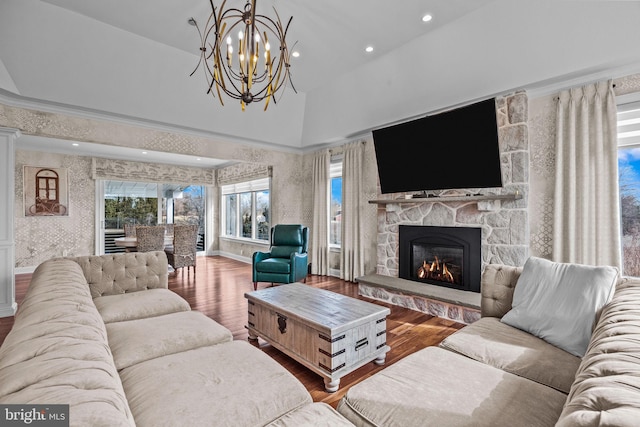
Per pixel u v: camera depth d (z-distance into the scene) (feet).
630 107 8.65
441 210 12.44
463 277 11.71
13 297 10.83
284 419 3.66
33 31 9.18
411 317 10.93
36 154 18.84
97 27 9.69
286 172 19.29
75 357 2.63
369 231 16.01
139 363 4.88
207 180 26.16
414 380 4.23
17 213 18.21
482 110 10.25
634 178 8.90
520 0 8.27
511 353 4.92
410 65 11.37
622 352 2.71
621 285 5.16
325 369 6.61
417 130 12.17
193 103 13.46
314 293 9.09
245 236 24.68
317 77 13.48
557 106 9.72
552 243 9.73
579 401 2.15
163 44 10.88
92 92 11.32
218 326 6.44
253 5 6.49
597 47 8.21
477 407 3.62
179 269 20.35
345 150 16.78
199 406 3.72
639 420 1.69
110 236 21.98
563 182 9.59
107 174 21.17
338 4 8.68
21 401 1.94
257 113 15.44
